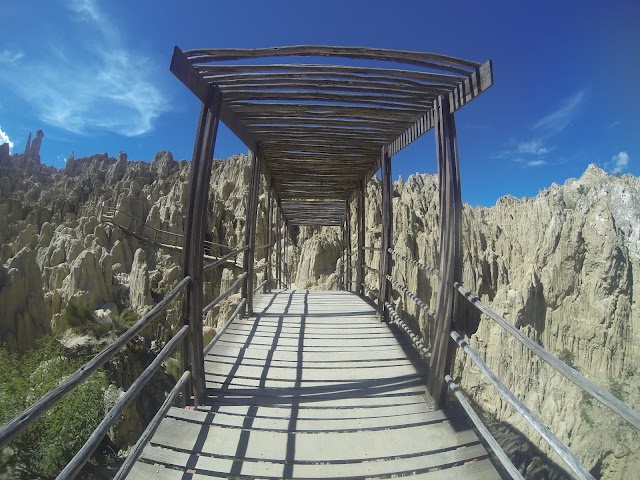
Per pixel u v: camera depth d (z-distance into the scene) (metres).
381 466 3.10
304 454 3.20
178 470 3.03
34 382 14.54
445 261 3.74
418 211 47.47
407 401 3.97
